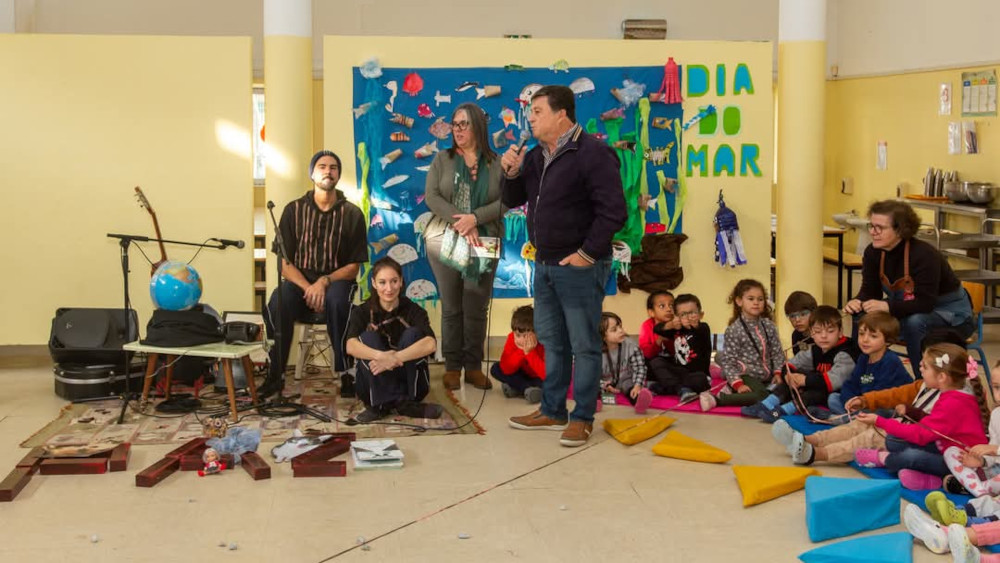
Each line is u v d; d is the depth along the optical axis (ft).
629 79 23.25
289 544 12.66
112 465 15.44
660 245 23.47
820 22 23.73
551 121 16.12
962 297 19.33
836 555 11.94
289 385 21.29
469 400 20.06
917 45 35.17
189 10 37.01
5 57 22.15
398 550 12.49
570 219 16.34
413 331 18.40
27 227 22.49
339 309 20.15
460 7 38.73
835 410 18.10
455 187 20.29
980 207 29.96
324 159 20.54
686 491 14.65
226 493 14.51
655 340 20.62
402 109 23.00
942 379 14.53
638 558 12.27
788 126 23.97
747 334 19.86
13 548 12.49
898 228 18.76
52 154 22.39
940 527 12.41
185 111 22.52
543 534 13.02
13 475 14.82
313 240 20.75
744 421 18.57
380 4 38.27
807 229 23.99
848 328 28.58
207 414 18.67
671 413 19.10
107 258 22.67
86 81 22.30
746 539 12.86
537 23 39.11
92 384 19.57
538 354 20.01
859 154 39.99
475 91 23.02
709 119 23.49
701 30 39.73
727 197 23.68
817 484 13.42
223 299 22.93
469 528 13.21
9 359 23.88
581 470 15.61
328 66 22.79
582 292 16.49
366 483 14.97
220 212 22.74
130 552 12.39
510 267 23.47
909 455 14.58
